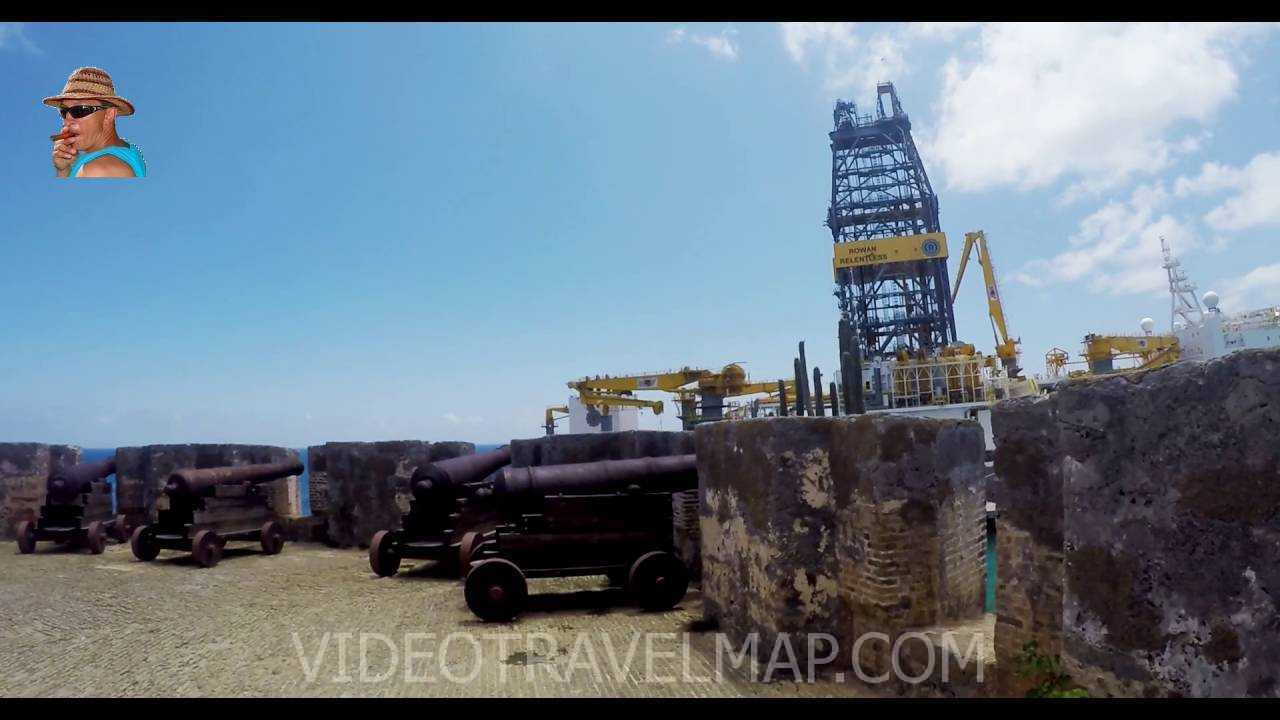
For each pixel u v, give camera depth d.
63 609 9.27
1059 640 4.49
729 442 7.72
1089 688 3.62
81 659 7.06
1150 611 3.36
